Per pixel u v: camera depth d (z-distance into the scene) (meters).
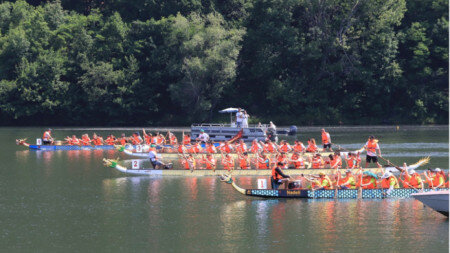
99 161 63.19
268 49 130.38
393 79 126.88
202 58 123.31
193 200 41.38
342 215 36.59
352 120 130.38
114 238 32.38
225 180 40.62
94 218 36.72
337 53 129.50
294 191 41.44
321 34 127.62
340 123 129.12
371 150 51.41
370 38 127.00
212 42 124.94
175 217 36.62
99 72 125.50
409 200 40.78
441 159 62.34
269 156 56.22
